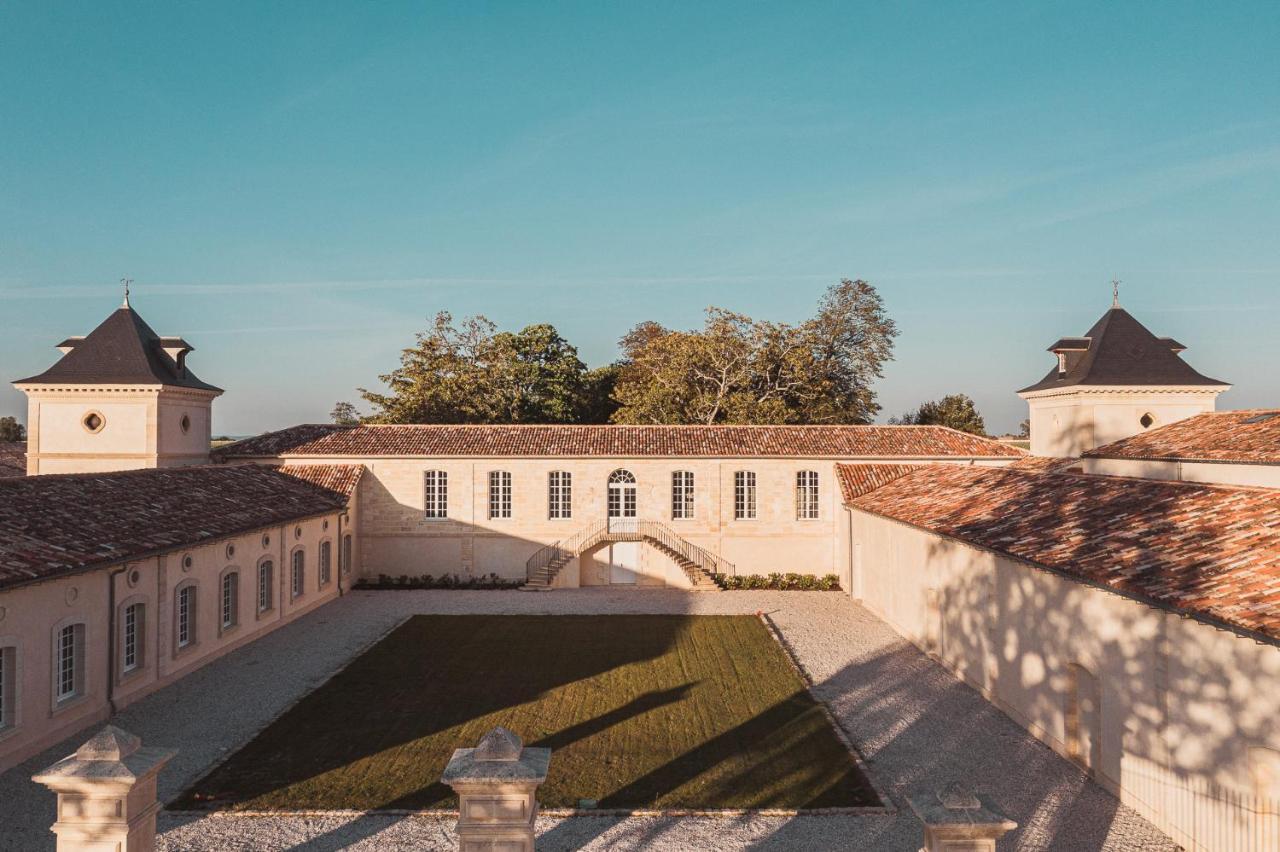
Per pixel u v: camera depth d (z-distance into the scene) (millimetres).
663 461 39344
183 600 24047
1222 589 12594
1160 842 13578
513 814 10117
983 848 9648
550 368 62219
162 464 35438
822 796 15477
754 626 30016
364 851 13359
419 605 34125
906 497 30969
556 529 39188
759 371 56906
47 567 17469
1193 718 13164
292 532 30984
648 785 16031
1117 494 20156
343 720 19812
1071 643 17000
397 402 57375
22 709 16984
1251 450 19469
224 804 15086
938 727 19219
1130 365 35531
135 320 36781
